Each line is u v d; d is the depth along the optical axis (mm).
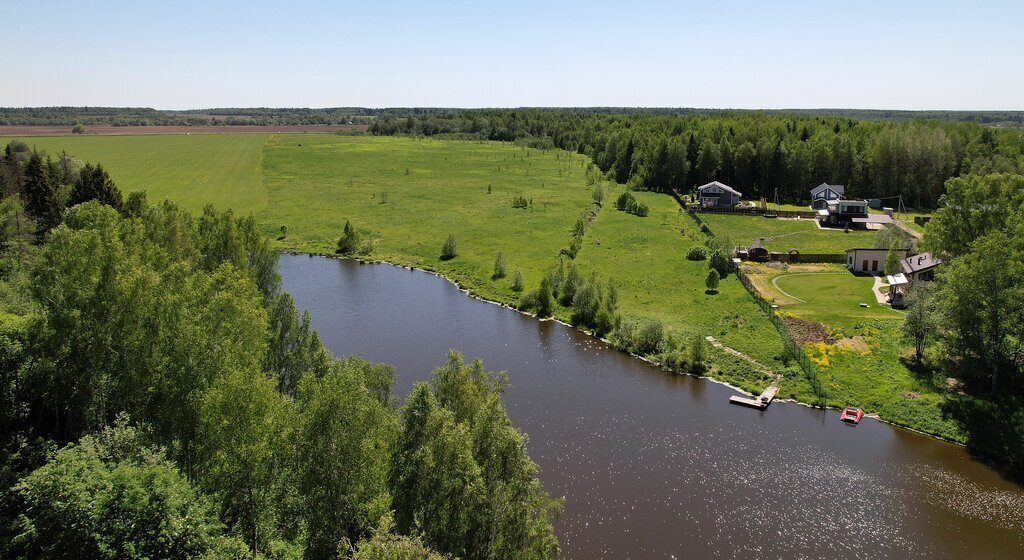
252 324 38938
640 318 73250
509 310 80312
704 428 52000
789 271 92188
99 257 39156
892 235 97000
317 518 28984
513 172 191125
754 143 169500
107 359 37594
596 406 55656
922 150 151375
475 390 36062
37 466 34031
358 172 185625
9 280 58188
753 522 40875
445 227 121438
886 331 66438
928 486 44500
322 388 29828
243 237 65875
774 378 59625
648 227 119375
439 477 29188
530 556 30094
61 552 25734
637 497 43219
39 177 86500
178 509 26578
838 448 49125
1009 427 49719
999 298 52281
